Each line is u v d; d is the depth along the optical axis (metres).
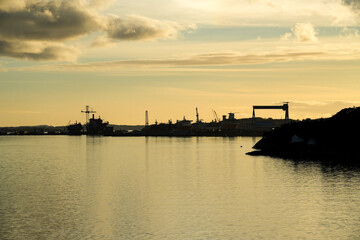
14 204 86.50
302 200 87.44
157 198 91.69
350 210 78.00
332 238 61.91
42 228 68.12
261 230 66.00
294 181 114.06
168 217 74.31
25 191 103.38
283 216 74.19
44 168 164.75
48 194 98.50
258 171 139.75
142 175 135.12
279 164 161.25
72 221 72.19
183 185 110.38
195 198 91.12
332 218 72.50
